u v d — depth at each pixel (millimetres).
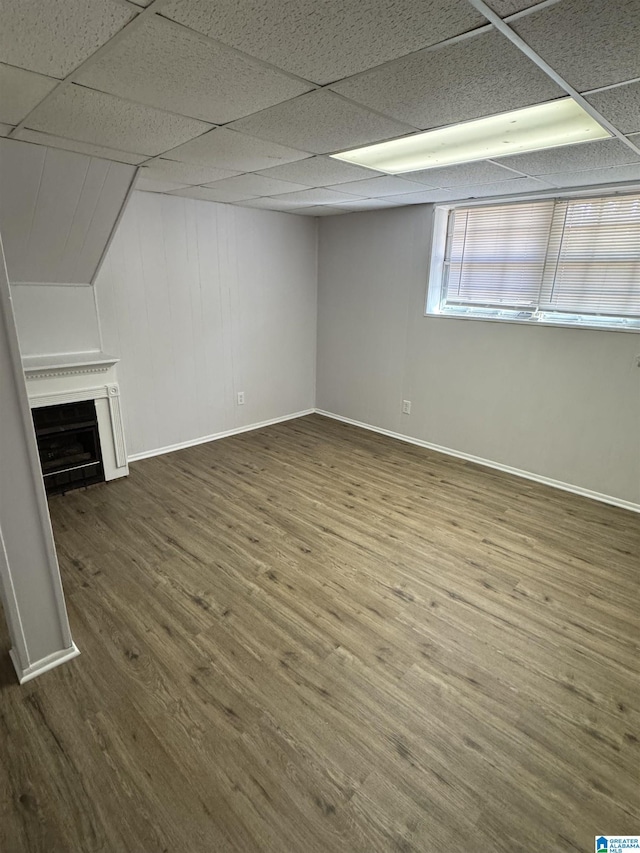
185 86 1614
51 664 1943
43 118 1971
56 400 3260
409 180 3094
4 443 1668
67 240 3068
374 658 2021
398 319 4602
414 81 1560
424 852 1338
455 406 4316
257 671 1939
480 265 4031
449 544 2916
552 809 1450
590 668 1988
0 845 1338
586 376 3459
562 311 3596
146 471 3934
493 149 2424
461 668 1979
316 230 5141
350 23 1200
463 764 1581
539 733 1693
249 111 1854
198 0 1098
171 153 2502
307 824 1397
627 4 1085
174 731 1672
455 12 1140
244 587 2473
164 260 3967
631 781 1533
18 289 3189
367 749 1624
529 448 3877
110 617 2234
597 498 3553
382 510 3340
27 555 1794
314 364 5621
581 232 3398
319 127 2047
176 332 4203
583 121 1974
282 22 1200
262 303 4836
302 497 3518
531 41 1282
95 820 1397
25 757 1574
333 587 2488
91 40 1299
